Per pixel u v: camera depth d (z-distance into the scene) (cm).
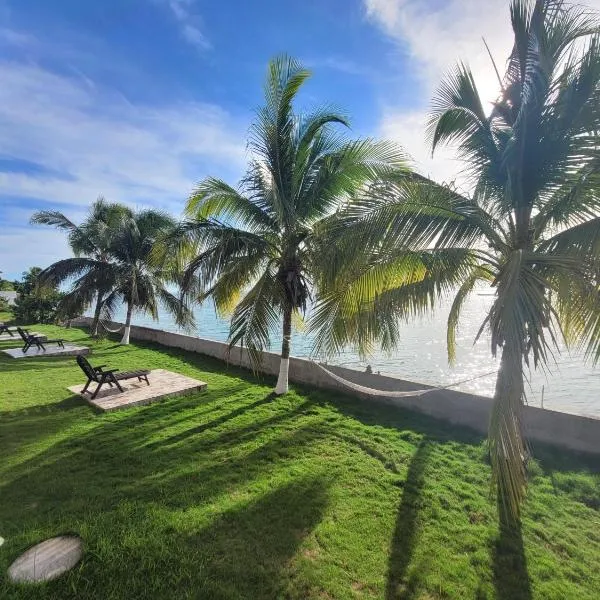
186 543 357
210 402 805
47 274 1506
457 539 384
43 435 609
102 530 369
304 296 812
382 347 633
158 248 773
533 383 1254
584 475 516
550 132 393
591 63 365
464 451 588
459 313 662
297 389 897
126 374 861
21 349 1339
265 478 491
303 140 772
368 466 533
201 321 2856
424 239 425
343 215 459
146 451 561
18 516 389
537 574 342
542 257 375
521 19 418
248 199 810
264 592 304
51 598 288
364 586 317
